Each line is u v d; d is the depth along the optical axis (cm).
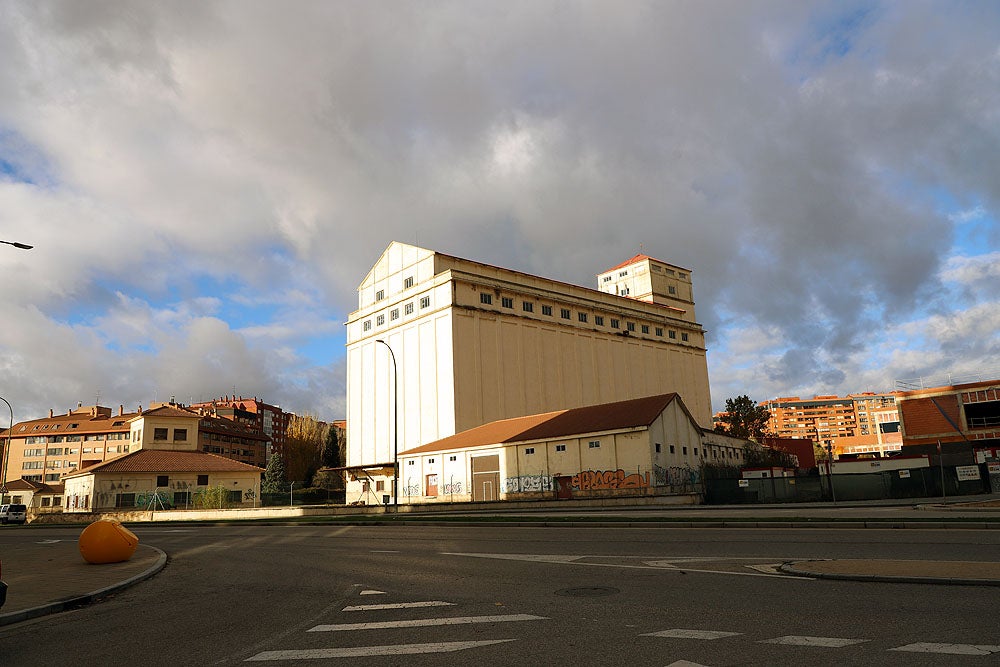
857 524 1831
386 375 7375
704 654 611
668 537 1794
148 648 769
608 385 7994
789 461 7288
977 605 764
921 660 561
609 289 10488
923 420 6325
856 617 731
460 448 5453
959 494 3750
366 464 7262
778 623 722
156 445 7625
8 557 2006
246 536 2747
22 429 12300
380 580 1234
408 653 668
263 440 13825
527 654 640
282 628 842
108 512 5784
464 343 6669
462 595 1014
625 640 677
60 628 929
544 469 4906
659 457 4512
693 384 9331
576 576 1153
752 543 1543
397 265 7506
